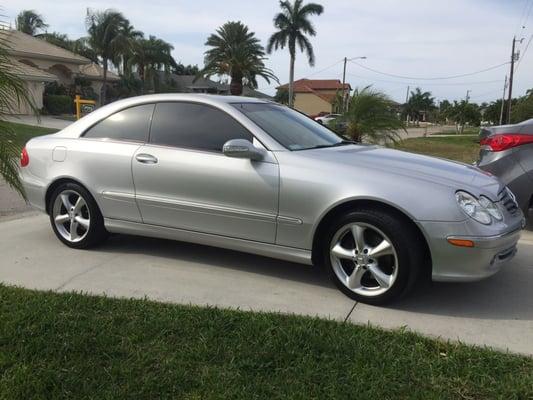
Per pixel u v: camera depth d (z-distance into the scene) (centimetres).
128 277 457
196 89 7881
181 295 417
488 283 450
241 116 456
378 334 343
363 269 404
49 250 531
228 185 439
